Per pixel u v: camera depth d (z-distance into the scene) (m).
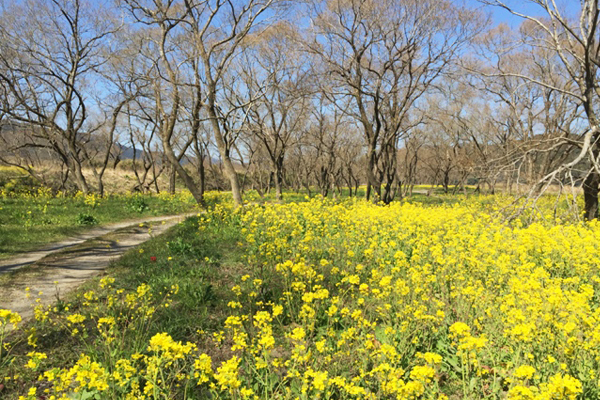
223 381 3.02
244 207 15.52
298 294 5.61
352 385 3.51
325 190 33.75
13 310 6.23
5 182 28.06
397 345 4.35
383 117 22.06
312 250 8.16
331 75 20.97
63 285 7.61
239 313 5.63
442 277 6.23
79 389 3.51
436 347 4.49
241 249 9.68
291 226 11.12
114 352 4.09
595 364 3.81
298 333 3.63
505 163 13.05
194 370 3.91
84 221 14.83
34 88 23.44
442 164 48.56
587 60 12.10
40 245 11.30
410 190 39.31
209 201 23.48
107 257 9.98
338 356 4.09
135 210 18.89
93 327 5.24
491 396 3.62
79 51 22.48
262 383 3.61
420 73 20.33
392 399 3.54
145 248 10.31
